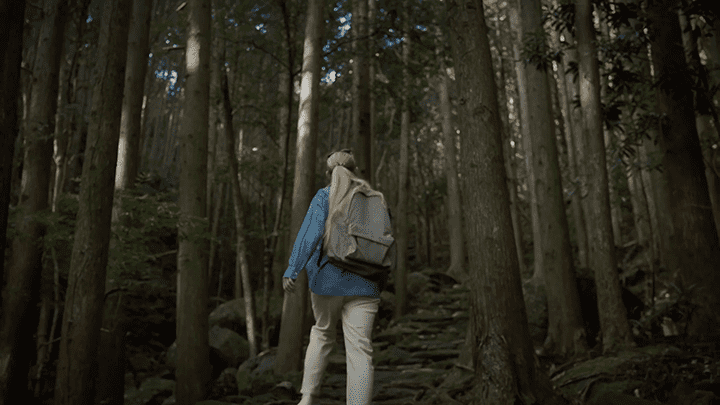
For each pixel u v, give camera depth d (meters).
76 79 8.91
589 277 6.95
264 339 8.10
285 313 6.11
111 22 3.46
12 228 4.87
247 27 8.24
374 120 11.82
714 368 3.38
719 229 6.28
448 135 15.49
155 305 9.86
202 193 5.18
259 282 13.95
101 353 5.44
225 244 14.44
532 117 6.73
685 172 5.16
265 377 5.76
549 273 6.13
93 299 3.22
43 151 5.43
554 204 6.32
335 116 15.39
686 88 5.18
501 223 3.53
